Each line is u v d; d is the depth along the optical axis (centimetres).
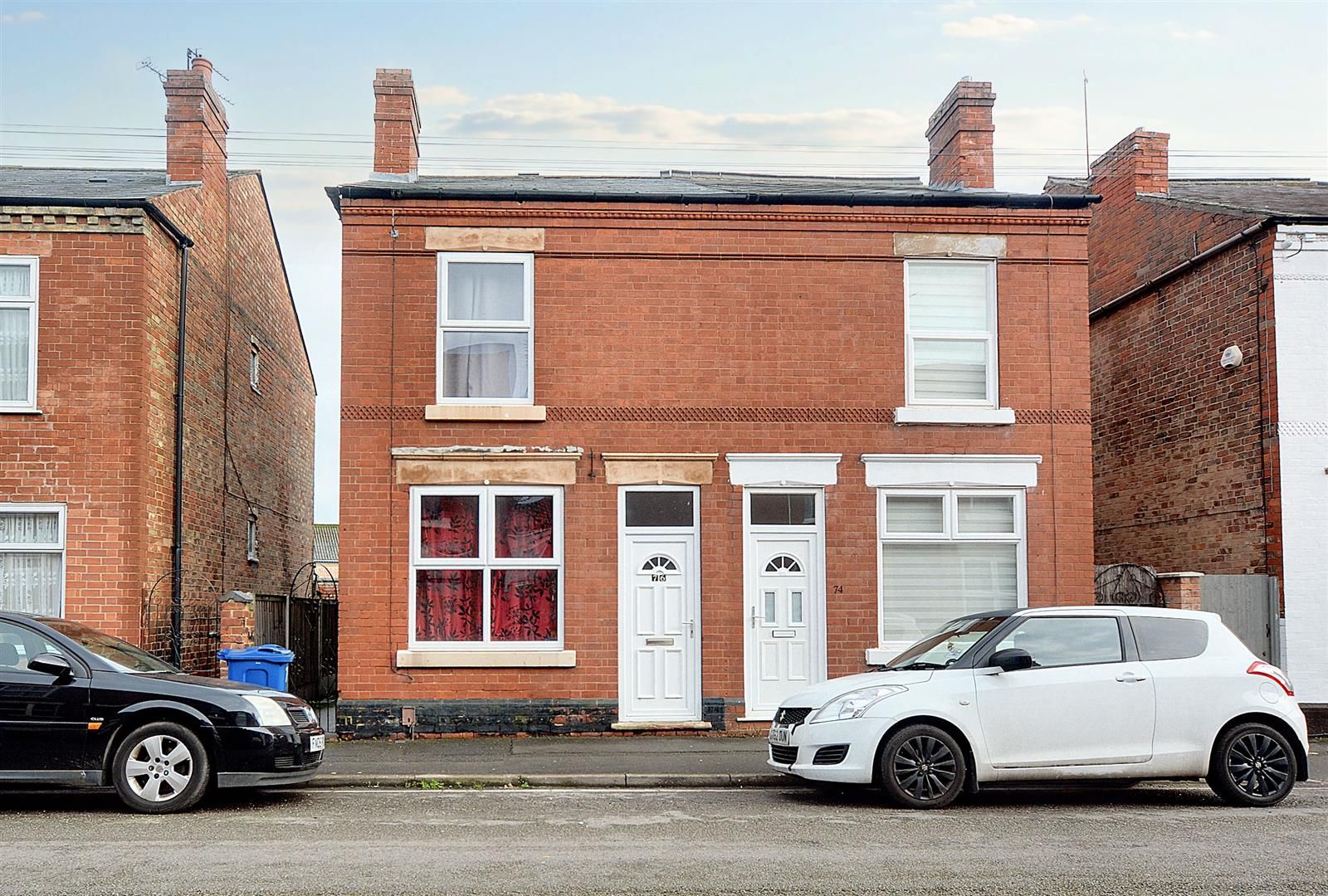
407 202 1527
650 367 1538
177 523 1620
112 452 1488
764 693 1513
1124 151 1988
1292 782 1070
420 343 1516
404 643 1484
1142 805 1066
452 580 1508
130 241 1511
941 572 1561
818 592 1530
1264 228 1602
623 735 1481
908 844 876
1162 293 1858
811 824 955
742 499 1530
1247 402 1636
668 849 852
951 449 1562
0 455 1478
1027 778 1046
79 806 1025
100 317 1499
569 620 1496
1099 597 1706
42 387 1487
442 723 1473
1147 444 1897
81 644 1025
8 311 1505
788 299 1559
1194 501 1758
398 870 779
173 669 1086
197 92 1795
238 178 1975
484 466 1504
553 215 1541
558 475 1509
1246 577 1570
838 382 1555
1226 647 1101
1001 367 1578
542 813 999
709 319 1549
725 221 1558
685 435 1533
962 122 1772
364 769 1202
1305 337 1588
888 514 1558
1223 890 741
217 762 1001
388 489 1498
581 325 1537
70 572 1473
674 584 1522
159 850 838
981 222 1586
